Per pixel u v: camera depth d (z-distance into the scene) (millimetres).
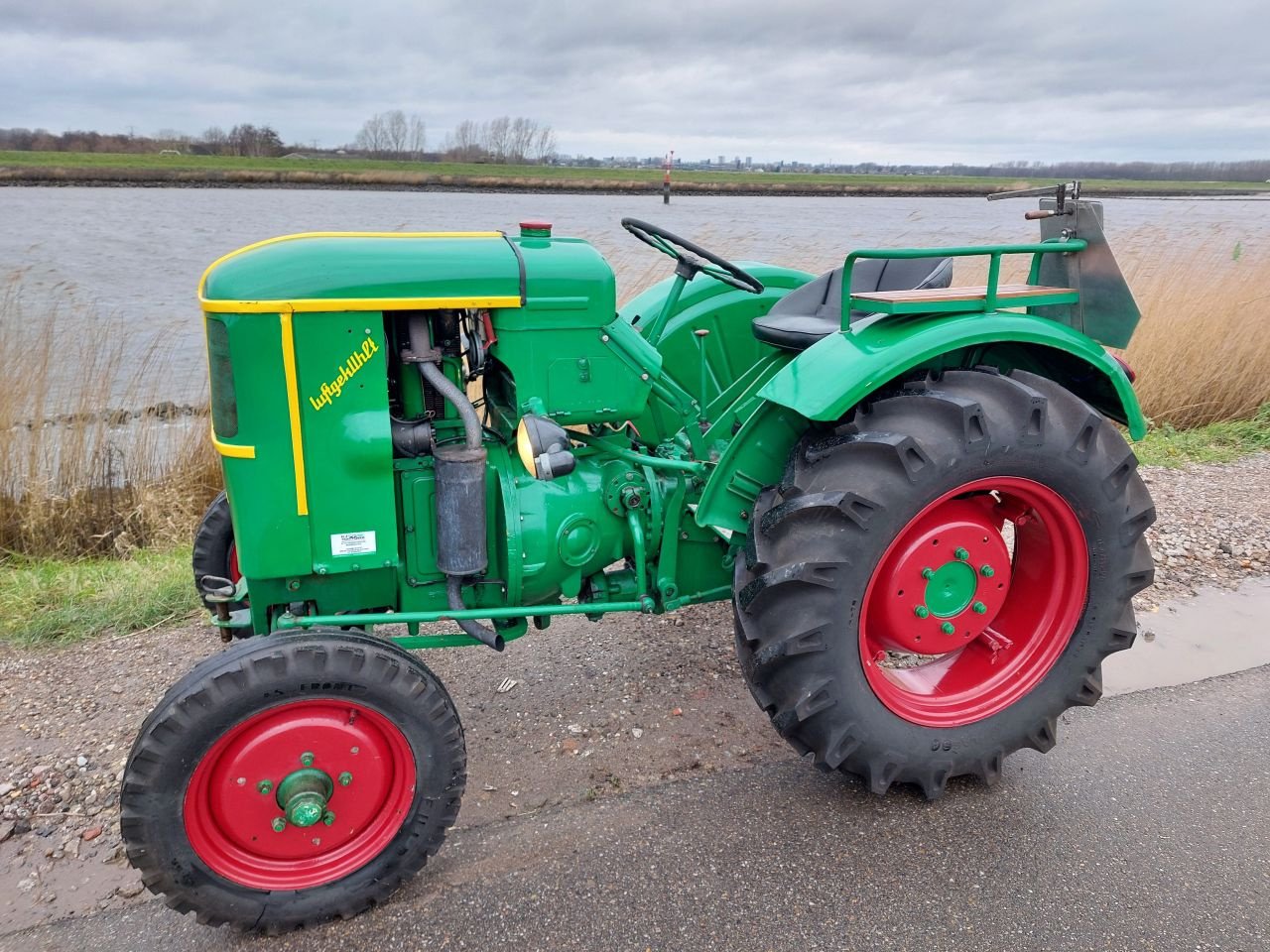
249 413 2229
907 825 2533
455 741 2227
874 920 2182
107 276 10273
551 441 2236
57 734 2980
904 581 2479
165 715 2002
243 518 2301
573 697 3201
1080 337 2553
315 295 2201
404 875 2250
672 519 2730
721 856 2406
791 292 3576
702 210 14469
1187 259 7848
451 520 2385
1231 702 3123
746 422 2559
